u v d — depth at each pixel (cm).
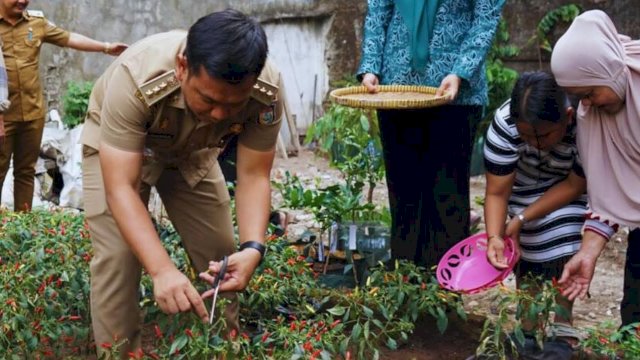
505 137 399
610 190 390
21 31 670
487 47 452
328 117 597
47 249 446
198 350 335
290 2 1027
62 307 405
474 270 423
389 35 477
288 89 1045
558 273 421
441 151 461
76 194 789
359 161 558
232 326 387
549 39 970
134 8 1014
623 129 376
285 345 356
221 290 328
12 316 383
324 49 1038
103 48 707
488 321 394
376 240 523
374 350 384
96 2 1003
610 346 384
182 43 314
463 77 445
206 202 379
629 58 369
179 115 320
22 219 502
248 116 331
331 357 381
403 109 456
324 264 536
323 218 533
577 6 959
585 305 545
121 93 312
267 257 452
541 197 414
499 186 409
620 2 952
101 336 361
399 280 414
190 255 395
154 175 361
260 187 346
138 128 316
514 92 382
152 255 311
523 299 389
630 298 412
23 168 696
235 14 284
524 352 397
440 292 413
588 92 364
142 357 350
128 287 356
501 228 407
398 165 472
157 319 400
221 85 281
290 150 1032
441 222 471
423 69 468
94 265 356
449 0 463
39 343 391
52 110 948
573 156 404
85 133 360
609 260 633
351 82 994
